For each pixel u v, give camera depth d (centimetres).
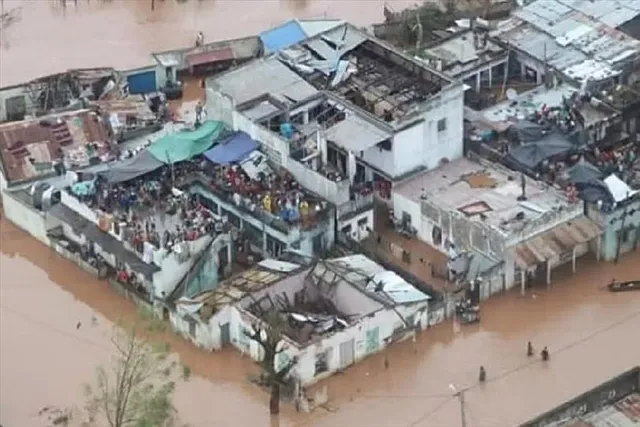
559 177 17212
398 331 15675
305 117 18012
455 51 19600
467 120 18262
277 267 16138
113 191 17138
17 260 17212
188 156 17575
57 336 16025
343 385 15212
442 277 16525
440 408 14875
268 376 14888
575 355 15450
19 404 15125
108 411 14000
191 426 14762
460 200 16950
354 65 18550
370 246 17000
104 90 19600
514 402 14875
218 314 15575
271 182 17225
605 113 18212
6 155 17988
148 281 16238
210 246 16388
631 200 16700
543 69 19275
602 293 16325
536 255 16275
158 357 14362
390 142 17200
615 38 19525
